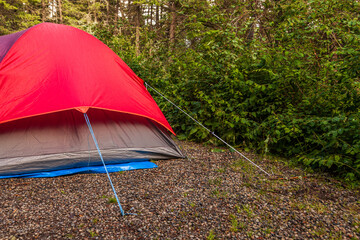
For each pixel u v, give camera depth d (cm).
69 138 383
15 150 354
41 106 353
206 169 400
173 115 625
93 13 2405
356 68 390
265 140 441
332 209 282
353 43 416
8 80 354
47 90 361
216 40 548
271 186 341
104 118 411
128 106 407
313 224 252
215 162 433
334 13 475
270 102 516
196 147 520
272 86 474
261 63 502
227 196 309
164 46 717
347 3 473
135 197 302
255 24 627
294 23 505
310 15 471
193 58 599
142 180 355
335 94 445
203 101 577
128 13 1600
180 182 349
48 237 221
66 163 376
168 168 404
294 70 454
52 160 368
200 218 259
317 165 403
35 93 357
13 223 241
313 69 507
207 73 573
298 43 514
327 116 448
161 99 645
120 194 310
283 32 516
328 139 390
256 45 530
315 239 229
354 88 403
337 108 433
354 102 408
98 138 399
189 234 232
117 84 409
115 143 409
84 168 386
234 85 524
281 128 457
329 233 238
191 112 580
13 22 1980
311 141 429
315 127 430
